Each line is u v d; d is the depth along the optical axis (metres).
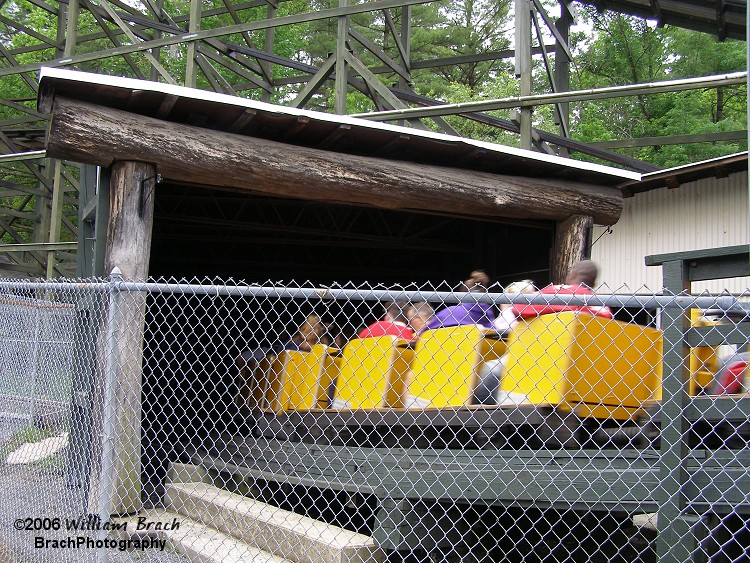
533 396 4.90
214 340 12.07
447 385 5.35
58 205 16.09
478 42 29.48
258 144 8.00
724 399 3.84
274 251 15.43
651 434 4.77
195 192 11.76
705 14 12.78
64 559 4.58
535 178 9.44
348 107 25.39
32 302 5.14
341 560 4.86
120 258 7.29
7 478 5.19
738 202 10.35
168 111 7.60
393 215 13.30
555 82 12.77
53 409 4.96
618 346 4.96
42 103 7.38
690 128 23.97
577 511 5.08
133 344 6.30
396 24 29.38
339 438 6.23
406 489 5.08
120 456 5.99
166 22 16.83
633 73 27.84
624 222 11.99
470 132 23.05
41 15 25.55
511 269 12.20
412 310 6.40
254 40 24.58
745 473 3.62
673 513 3.87
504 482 4.74
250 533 5.65
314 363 7.01
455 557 5.25
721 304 3.01
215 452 8.05
